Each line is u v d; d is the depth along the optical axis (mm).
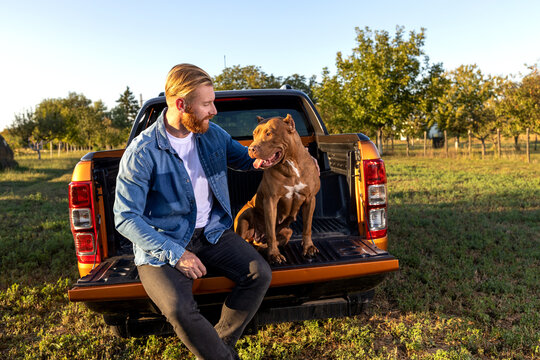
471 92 24234
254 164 2289
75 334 3041
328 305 2541
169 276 1916
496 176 11188
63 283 4047
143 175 1963
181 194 2076
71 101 79125
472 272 3857
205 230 2201
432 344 2695
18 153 44750
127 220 1914
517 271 3885
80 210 2473
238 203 3520
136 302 2197
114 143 53125
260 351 2594
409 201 7711
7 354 2828
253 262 2076
